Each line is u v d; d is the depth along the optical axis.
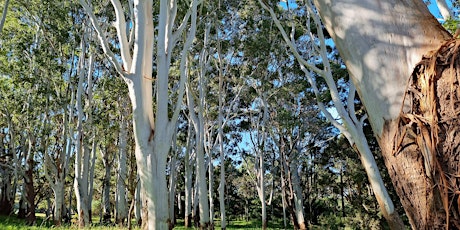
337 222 21.47
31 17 19.77
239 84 24.89
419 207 1.70
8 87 19.73
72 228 17.81
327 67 13.33
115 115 19.59
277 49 22.61
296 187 27.39
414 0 1.97
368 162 12.02
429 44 1.81
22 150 24.16
